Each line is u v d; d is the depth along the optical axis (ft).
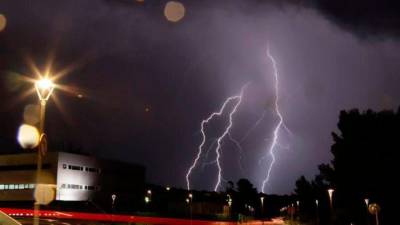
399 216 153.69
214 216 300.40
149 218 243.60
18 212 221.05
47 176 270.87
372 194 158.30
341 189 170.91
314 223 244.01
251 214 431.02
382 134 162.09
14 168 279.69
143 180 338.34
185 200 332.60
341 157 168.14
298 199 323.37
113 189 310.86
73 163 282.15
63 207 241.35
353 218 163.32
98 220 198.70
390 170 156.66
